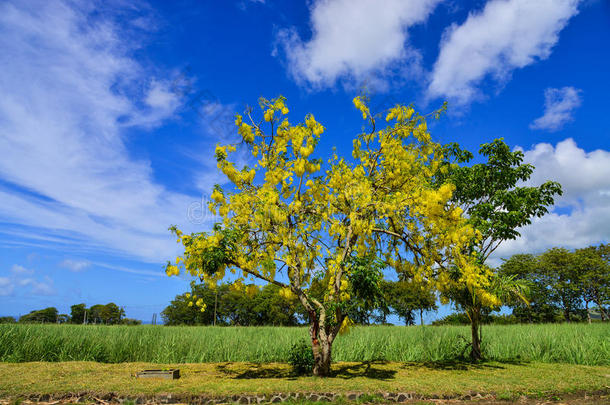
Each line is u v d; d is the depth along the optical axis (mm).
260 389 5406
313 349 6711
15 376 6180
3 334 8414
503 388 5594
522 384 5836
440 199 7375
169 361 8734
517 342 9680
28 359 8062
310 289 7781
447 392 5363
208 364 8273
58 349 8469
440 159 8914
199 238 6523
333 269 7070
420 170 8422
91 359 8453
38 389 5363
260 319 37594
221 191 7141
